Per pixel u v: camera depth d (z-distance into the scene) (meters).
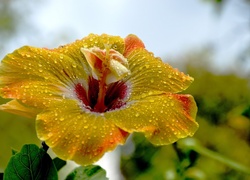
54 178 0.37
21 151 0.36
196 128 0.38
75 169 0.39
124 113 0.39
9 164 0.36
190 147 0.58
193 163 0.59
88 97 0.42
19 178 0.36
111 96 0.43
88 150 0.35
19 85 0.38
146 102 0.40
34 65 0.40
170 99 0.40
